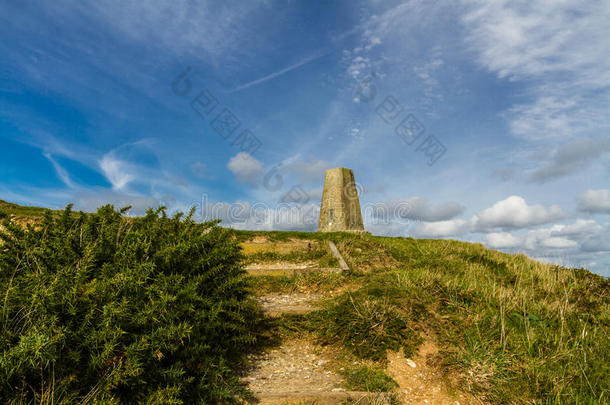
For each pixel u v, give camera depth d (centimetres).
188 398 323
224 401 340
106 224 399
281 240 1182
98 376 268
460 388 392
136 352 278
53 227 385
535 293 714
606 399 366
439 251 1136
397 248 1135
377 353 445
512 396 375
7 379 219
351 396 361
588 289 755
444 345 460
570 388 384
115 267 321
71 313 262
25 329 252
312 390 373
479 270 916
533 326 518
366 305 539
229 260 471
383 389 381
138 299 305
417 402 371
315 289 758
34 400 229
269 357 464
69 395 241
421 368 424
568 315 574
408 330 486
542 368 412
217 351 397
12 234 360
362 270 910
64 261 320
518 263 1065
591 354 448
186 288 358
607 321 573
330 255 1011
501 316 510
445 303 563
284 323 548
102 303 282
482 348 441
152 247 383
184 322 327
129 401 281
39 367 238
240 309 462
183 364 341
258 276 825
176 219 469
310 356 469
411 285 631
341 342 484
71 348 265
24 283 284
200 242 435
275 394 358
